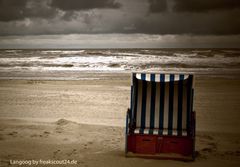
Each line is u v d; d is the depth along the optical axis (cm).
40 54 7494
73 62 4266
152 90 642
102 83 1956
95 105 1256
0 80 2147
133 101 623
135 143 609
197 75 2516
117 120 1002
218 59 4566
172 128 627
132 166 546
